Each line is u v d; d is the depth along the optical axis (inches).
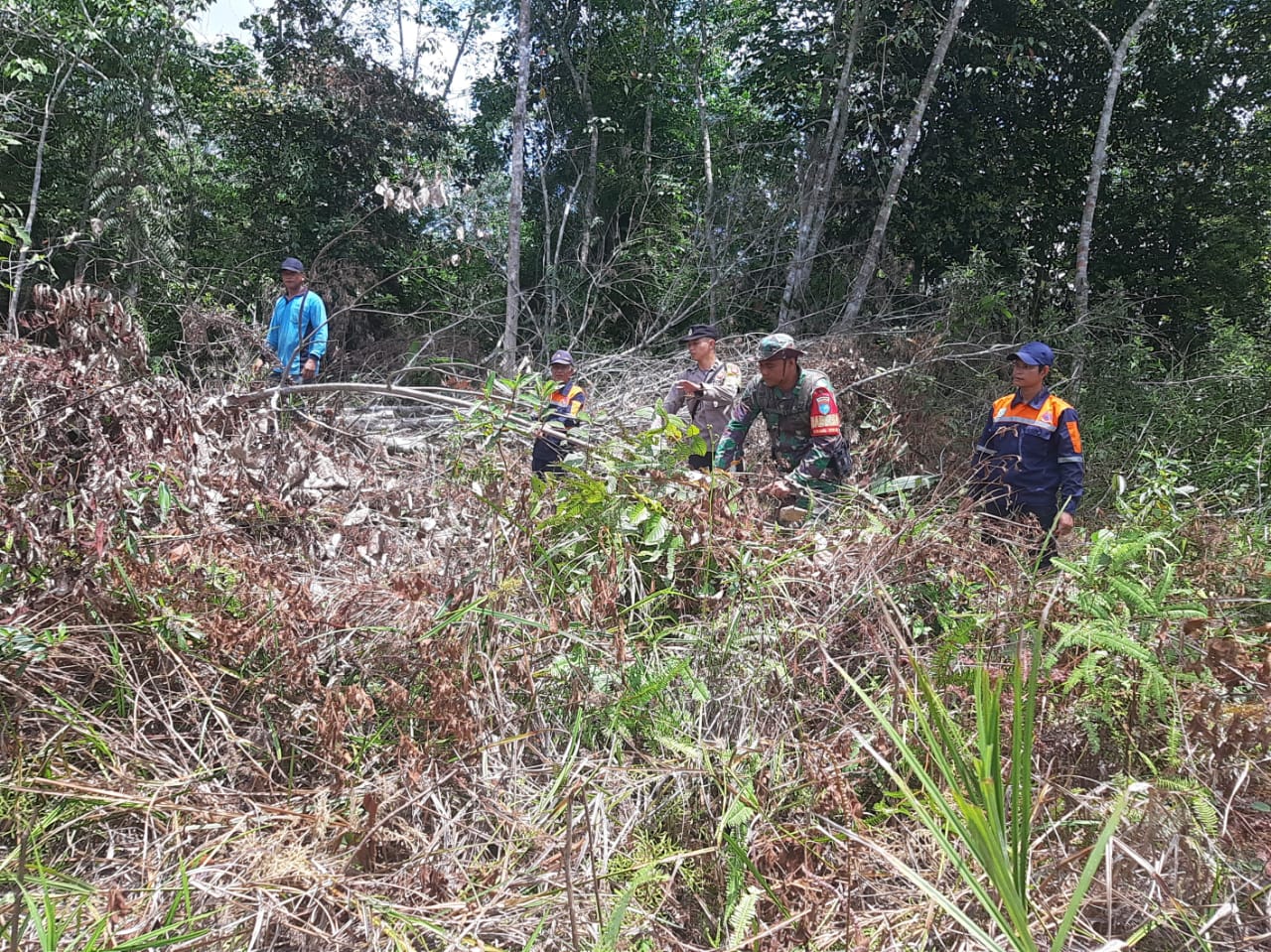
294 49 583.2
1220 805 69.7
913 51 437.4
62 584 83.8
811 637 90.0
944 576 100.7
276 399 137.6
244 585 88.5
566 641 89.4
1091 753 79.7
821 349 278.2
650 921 64.6
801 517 120.0
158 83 496.1
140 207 474.3
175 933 60.6
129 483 91.3
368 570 103.4
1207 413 279.4
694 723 85.8
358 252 542.0
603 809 74.0
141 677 86.4
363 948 60.8
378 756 79.3
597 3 634.8
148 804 70.7
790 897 65.4
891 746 76.7
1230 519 140.0
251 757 78.6
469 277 564.4
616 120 661.3
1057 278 471.5
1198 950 60.7
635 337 468.4
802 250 431.2
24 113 480.7
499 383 117.9
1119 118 467.2
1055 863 67.8
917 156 450.9
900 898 67.1
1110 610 85.9
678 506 102.0
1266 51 451.5
